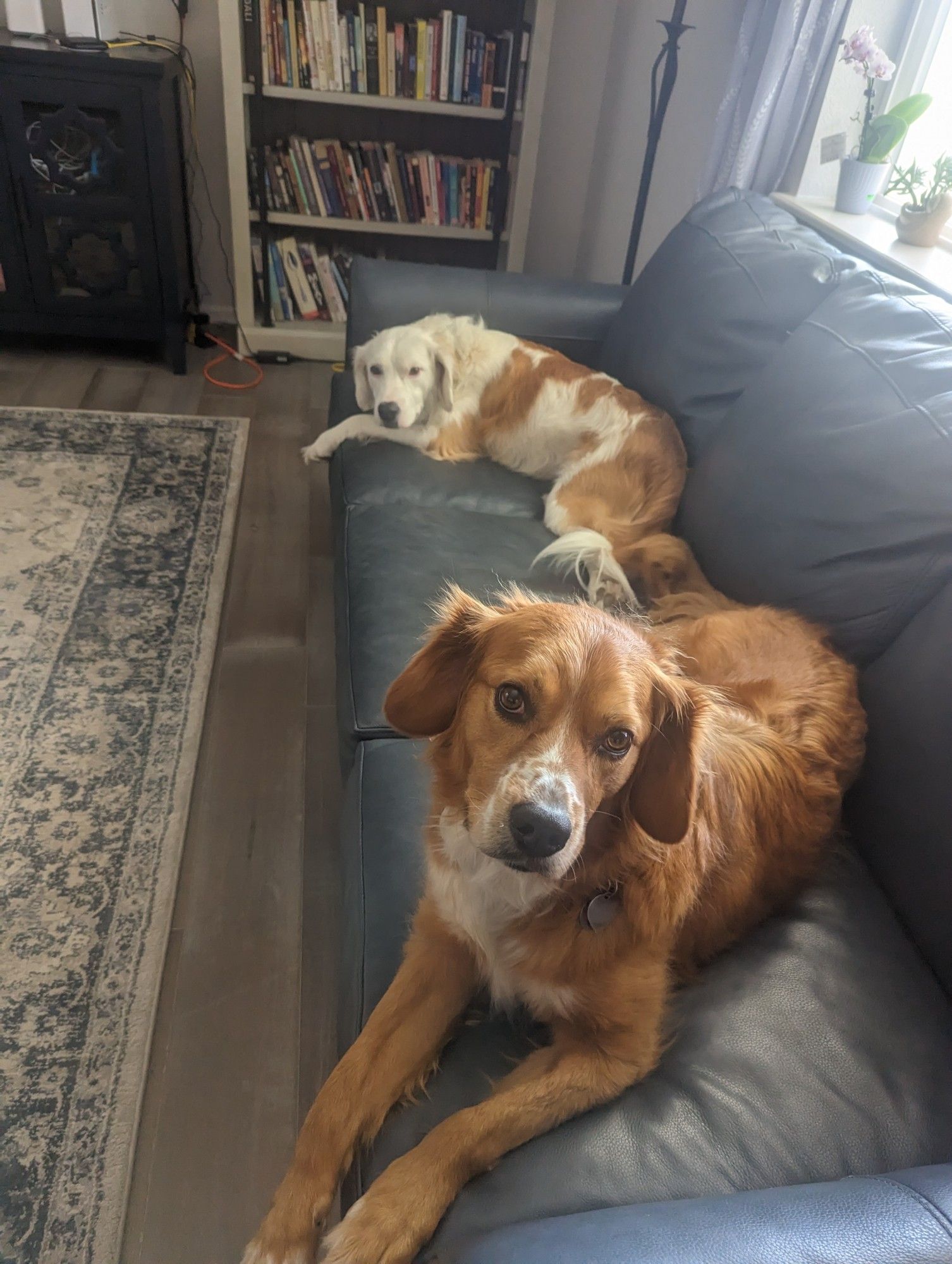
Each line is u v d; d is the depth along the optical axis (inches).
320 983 62.8
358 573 73.2
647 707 42.0
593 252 164.2
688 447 87.1
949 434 55.1
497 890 42.4
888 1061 40.3
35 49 119.6
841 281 75.7
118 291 140.9
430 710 44.6
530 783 38.3
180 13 143.3
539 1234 28.1
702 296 87.9
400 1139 38.4
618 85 150.6
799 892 50.5
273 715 85.3
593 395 95.1
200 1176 51.8
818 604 60.4
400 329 103.8
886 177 108.0
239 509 116.3
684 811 41.5
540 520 89.9
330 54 139.3
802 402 66.6
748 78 104.9
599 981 41.1
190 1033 58.8
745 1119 36.9
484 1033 43.6
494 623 44.1
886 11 100.5
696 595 70.5
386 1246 32.5
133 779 75.6
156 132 128.0
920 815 48.5
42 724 79.7
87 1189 49.9
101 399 138.1
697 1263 25.0
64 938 62.5
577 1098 37.8
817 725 53.9
